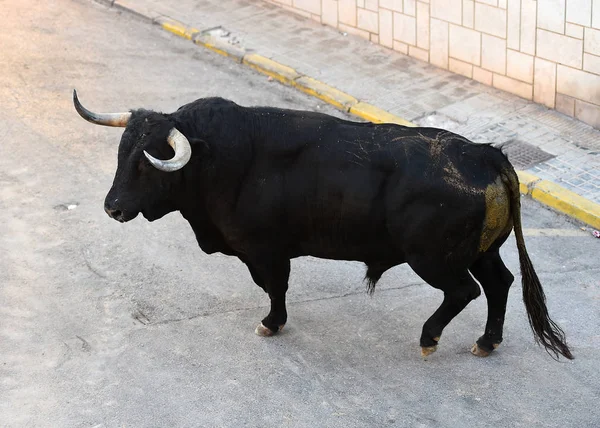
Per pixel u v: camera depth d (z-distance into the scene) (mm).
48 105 13578
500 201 7660
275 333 9094
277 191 8125
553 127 12281
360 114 12969
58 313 9555
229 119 8117
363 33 14852
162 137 7910
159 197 8172
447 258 7875
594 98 12055
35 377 8703
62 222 11008
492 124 12414
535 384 8305
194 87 14031
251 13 16125
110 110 13406
